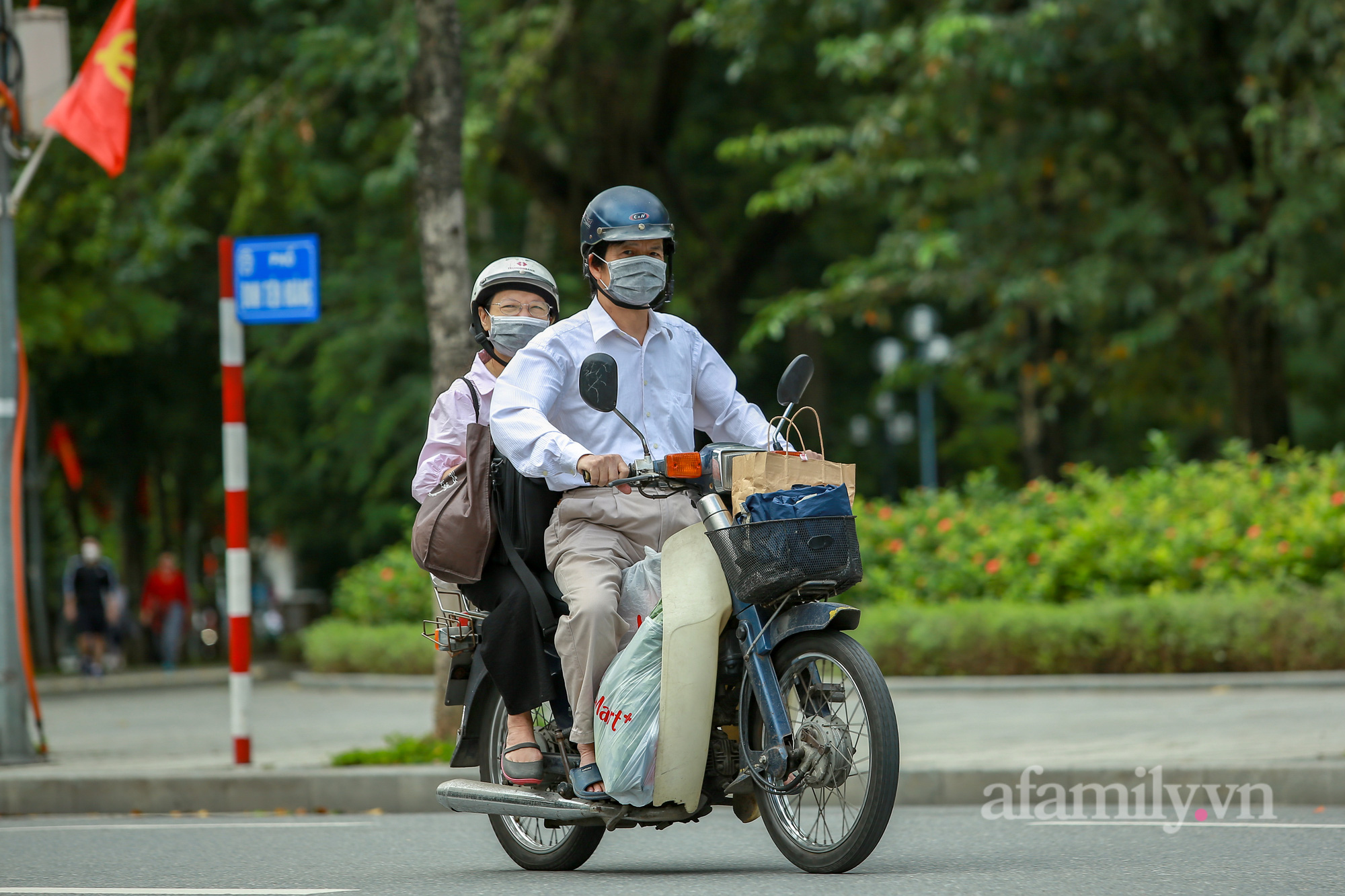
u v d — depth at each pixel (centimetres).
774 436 2097
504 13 8038
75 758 4094
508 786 2175
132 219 7481
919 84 6925
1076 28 6744
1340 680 4475
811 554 1942
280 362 9494
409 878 2188
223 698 6506
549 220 9612
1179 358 8206
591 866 2300
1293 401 10888
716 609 2008
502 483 2153
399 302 8588
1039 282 7138
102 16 7319
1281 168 6612
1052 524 5831
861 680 1958
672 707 1995
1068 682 4800
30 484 11006
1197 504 5638
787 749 1980
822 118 8900
